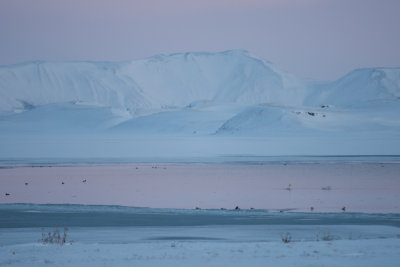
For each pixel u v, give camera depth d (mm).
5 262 82125
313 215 157750
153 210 169500
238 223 143750
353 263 77812
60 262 81562
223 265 77312
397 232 126688
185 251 90375
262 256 84250
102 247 96125
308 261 79562
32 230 132875
